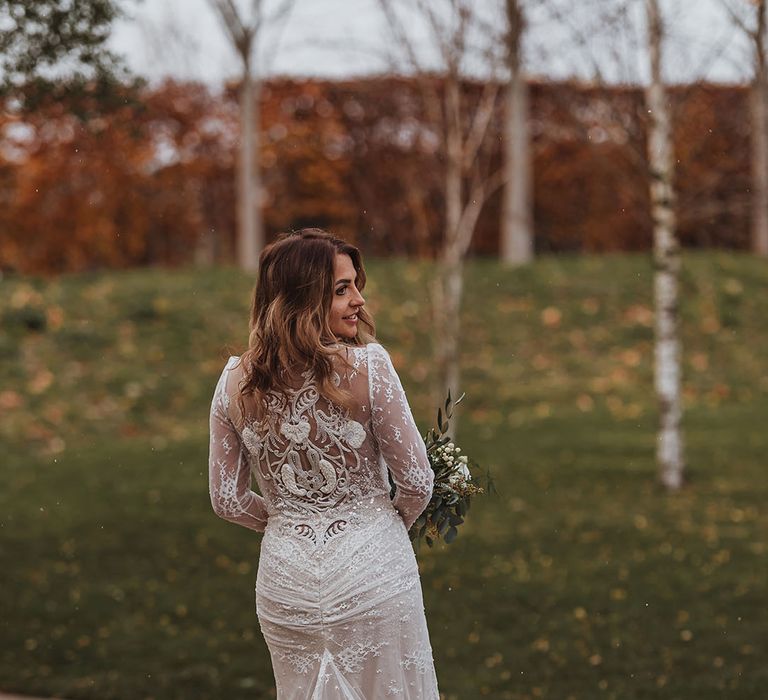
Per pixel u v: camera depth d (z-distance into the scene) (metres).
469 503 3.40
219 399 3.17
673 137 9.38
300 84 19.84
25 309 14.69
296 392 3.02
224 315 15.62
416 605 3.09
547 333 15.84
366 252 20.33
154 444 11.80
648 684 5.19
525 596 6.74
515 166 18.00
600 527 8.49
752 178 12.91
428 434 3.41
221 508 3.19
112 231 20.53
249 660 5.66
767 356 15.50
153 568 7.52
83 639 6.03
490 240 20.95
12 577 7.32
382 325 15.38
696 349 15.75
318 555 3.03
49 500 9.50
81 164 19.09
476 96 11.18
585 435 12.06
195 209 21.58
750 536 8.14
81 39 6.00
